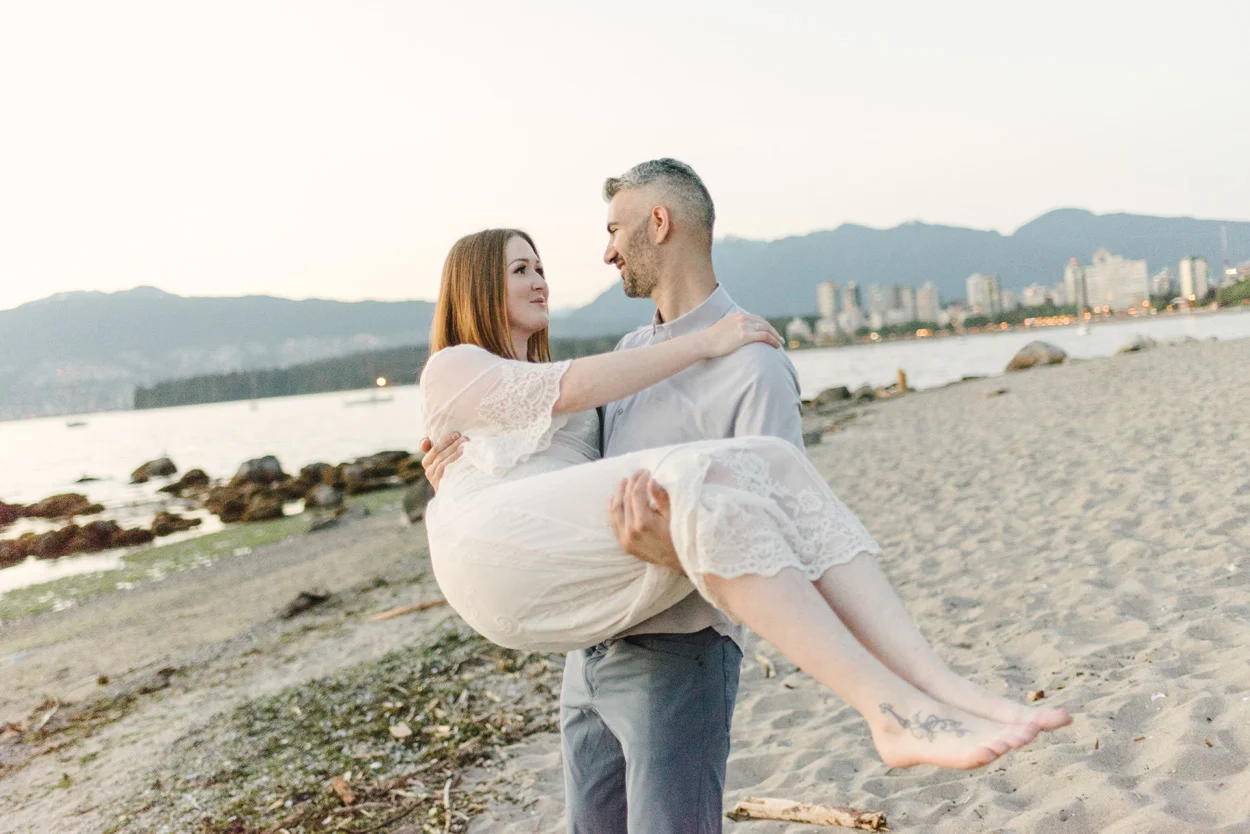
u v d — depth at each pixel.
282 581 11.58
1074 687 3.51
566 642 1.87
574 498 1.79
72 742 6.06
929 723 1.44
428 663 5.93
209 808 4.30
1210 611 3.98
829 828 2.95
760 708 4.27
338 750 4.76
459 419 2.04
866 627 1.62
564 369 1.96
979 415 16.39
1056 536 5.96
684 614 1.88
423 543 12.47
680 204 2.16
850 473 11.71
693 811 1.85
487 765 4.27
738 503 1.57
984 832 2.65
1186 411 10.68
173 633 9.39
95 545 17.66
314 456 39.06
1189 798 2.50
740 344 1.97
